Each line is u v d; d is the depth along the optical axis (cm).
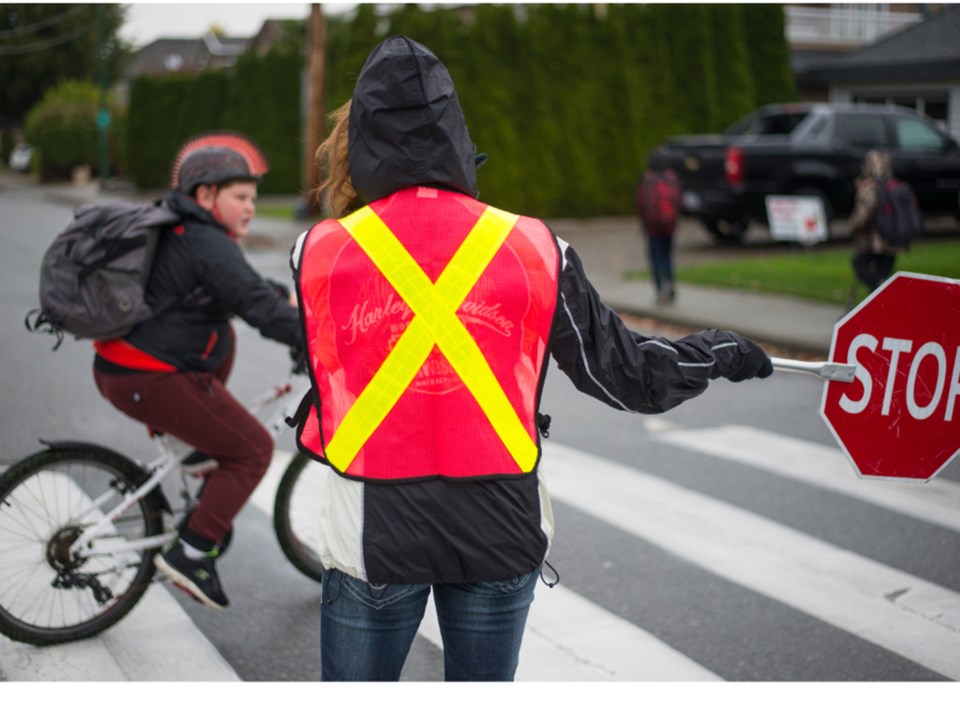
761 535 570
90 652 419
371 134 230
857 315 263
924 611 477
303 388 471
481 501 226
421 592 237
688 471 681
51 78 6234
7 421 759
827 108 1775
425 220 228
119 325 395
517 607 236
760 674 414
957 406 271
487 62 2244
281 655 425
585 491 638
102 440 717
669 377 242
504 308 226
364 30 2184
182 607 468
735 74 2467
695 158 1777
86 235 393
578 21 2328
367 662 237
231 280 392
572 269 232
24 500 417
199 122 3659
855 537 568
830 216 1769
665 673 413
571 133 2342
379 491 226
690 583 505
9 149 5997
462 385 225
